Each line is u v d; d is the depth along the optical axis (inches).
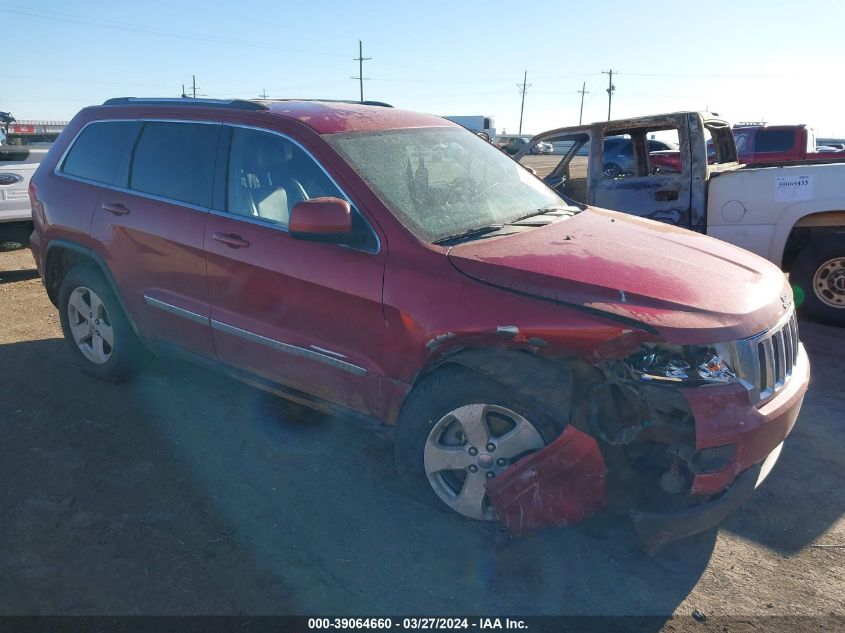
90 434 164.1
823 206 244.2
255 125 154.1
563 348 113.8
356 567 119.4
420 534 128.5
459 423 124.2
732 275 128.7
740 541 128.0
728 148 308.0
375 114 163.5
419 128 164.9
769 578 118.0
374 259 131.0
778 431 116.6
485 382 118.7
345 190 138.1
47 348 221.0
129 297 175.0
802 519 134.6
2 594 111.2
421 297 124.6
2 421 169.9
